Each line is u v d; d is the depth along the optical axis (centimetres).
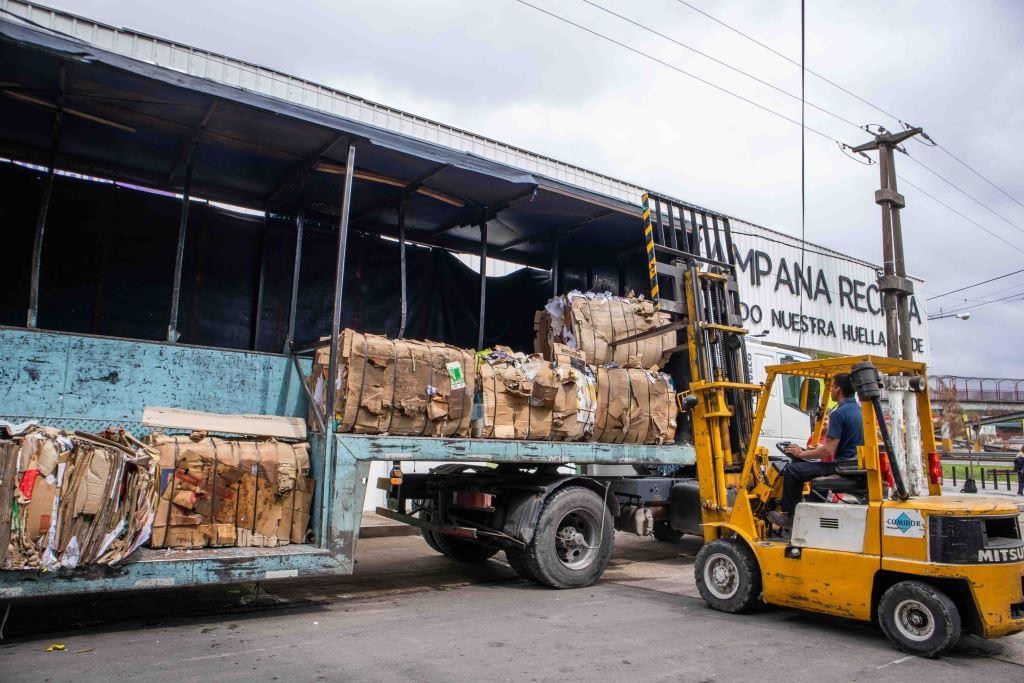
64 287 685
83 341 553
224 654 419
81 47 478
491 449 605
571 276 978
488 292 993
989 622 418
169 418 548
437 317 940
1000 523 459
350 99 1059
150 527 445
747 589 526
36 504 404
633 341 731
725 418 632
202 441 518
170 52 902
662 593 623
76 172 706
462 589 638
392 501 769
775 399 892
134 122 617
